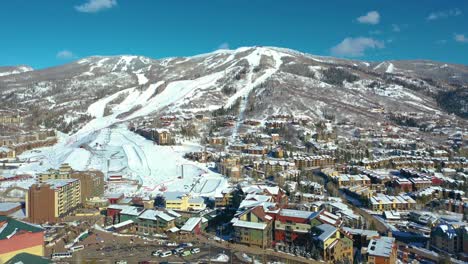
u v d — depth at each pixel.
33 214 172.62
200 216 169.62
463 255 133.75
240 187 197.50
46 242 146.12
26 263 107.75
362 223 163.12
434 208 192.12
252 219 148.88
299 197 196.75
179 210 182.00
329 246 130.88
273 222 150.75
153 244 147.00
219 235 157.12
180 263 127.75
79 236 154.50
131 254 136.25
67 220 175.62
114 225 164.88
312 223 144.12
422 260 133.12
